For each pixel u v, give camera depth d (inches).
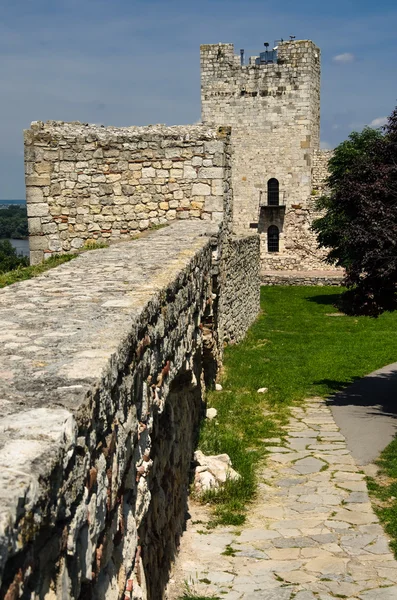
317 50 1496.1
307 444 401.1
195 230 412.5
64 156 491.8
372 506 307.3
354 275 453.4
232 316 655.8
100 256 283.6
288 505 310.7
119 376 121.8
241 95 1476.4
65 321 147.5
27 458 73.4
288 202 1492.4
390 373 591.5
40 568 74.4
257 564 250.8
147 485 159.3
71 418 85.8
